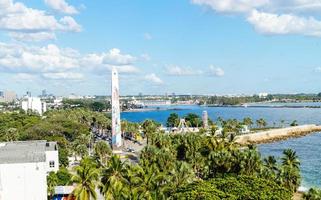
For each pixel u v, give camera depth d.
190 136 173.75
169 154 135.25
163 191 96.75
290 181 134.88
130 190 92.38
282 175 133.75
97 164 106.44
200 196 90.19
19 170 100.12
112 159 96.56
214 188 95.88
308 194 112.44
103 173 96.75
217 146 168.25
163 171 116.50
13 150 117.12
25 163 100.44
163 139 182.75
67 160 181.25
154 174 99.62
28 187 100.69
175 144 177.00
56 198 120.50
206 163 145.75
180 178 106.56
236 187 97.88
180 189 97.31
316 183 165.62
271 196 93.25
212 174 135.50
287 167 136.62
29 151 114.62
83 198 89.56
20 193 100.38
